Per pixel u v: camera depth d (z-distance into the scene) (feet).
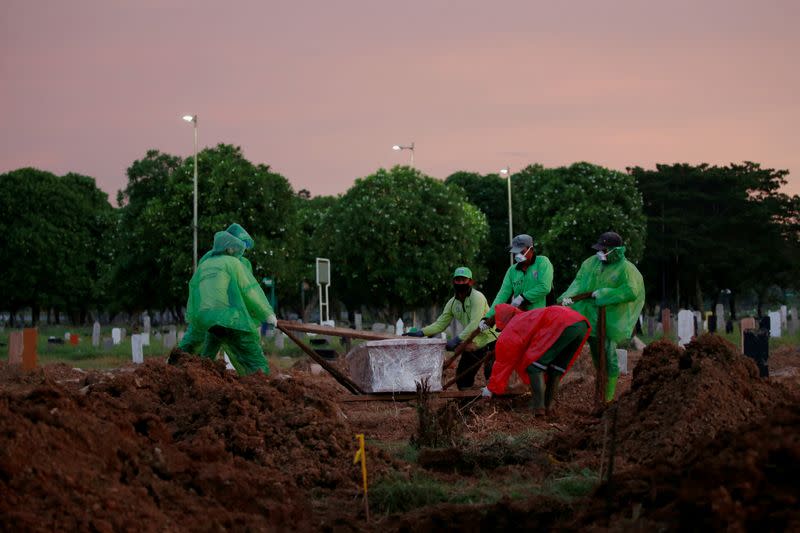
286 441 27.81
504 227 213.87
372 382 38.06
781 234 235.40
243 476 22.50
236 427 27.86
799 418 19.56
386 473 26.89
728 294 239.91
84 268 224.33
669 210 231.71
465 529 20.94
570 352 38.47
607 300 41.50
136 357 87.51
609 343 42.34
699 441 20.79
